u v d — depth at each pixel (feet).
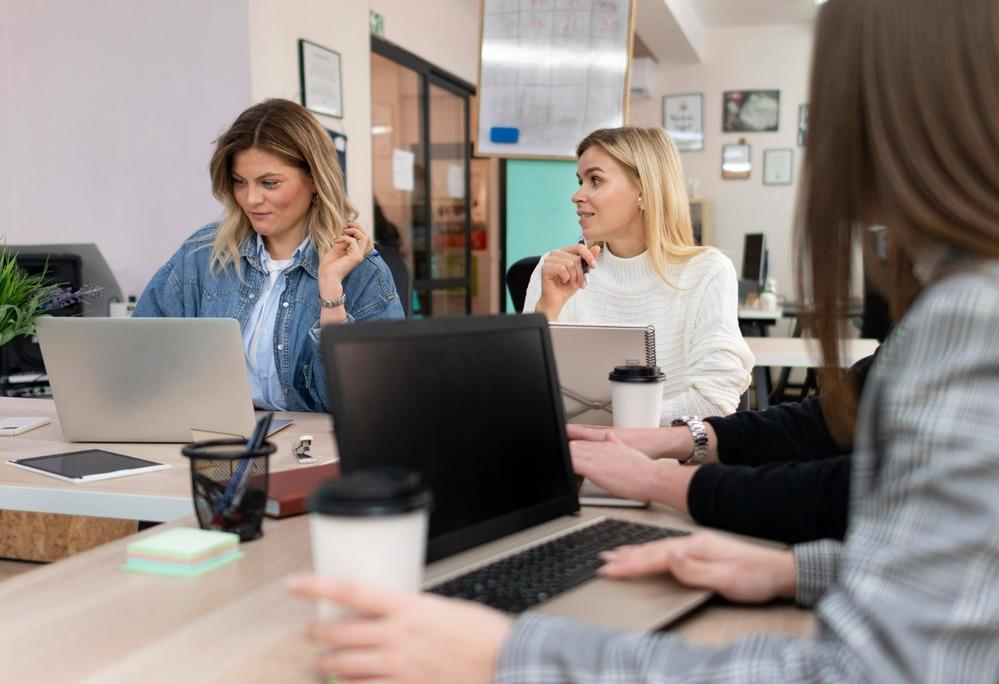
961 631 1.75
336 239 7.18
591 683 2.00
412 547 2.14
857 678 1.82
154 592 2.91
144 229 12.91
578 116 10.69
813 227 2.57
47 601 2.83
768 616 2.76
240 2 12.22
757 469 3.53
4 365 8.99
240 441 3.56
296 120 7.14
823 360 2.86
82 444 5.61
